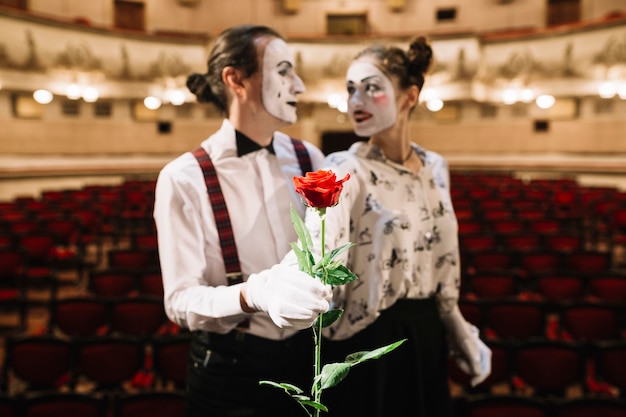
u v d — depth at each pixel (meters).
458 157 18.70
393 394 1.50
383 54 1.50
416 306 1.52
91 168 15.79
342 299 1.47
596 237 9.64
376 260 1.44
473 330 1.70
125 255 6.52
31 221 8.28
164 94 16.78
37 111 15.05
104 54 15.56
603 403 2.82
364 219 1.46
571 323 4.59
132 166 16.78
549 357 3.79
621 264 8.77
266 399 1.46
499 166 17.89
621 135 15.75
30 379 3.85
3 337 5.79
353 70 1.51
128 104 17.05
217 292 1.29
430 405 1.56
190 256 1.41
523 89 16.61
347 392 1.48
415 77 1.53
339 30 20.08
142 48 16.30
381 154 1.51
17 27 13.63
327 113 18.41
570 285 5.50
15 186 13.89
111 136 16.78
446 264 1.57
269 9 19.98
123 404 2.91
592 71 15.33
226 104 1.53
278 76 1.46
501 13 19.11
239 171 1.48
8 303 5.75
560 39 15.81
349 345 1.49
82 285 7.68
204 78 1.54
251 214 1.47
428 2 19.70
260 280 1.16
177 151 17.97
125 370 3.87
